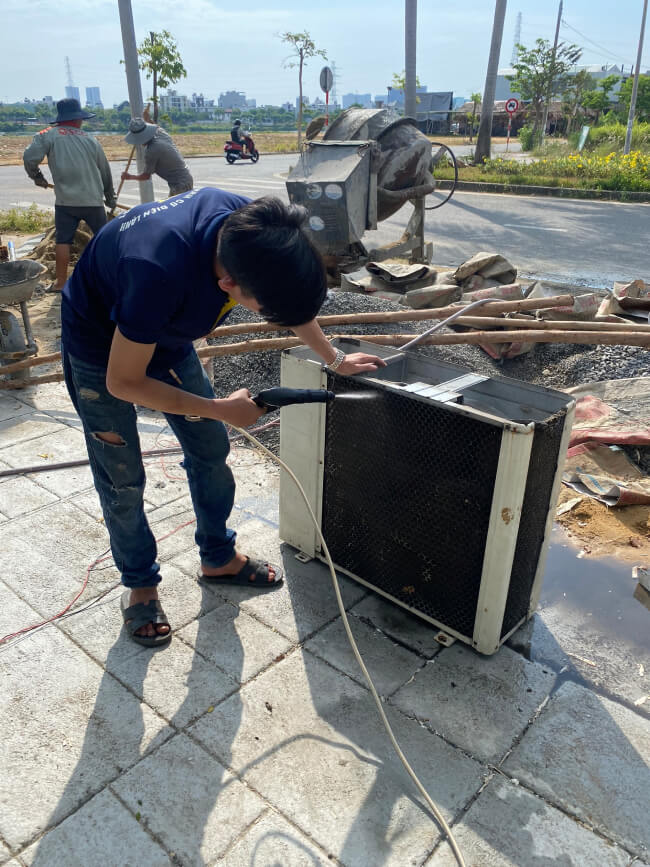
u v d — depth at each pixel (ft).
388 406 7.52
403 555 8.16
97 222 21.36
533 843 5.77
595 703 7.25
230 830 5.83
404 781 6.30
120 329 5.47
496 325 13.03
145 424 13.56
